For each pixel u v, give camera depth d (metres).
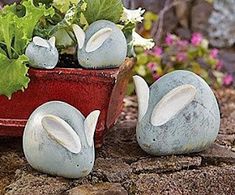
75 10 1.56
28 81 1.50
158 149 1.54
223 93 2.77
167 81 1.56
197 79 1.56
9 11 1.61
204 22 3.19
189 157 1.55
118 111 1.75
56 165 1.43
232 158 1.58
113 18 1.61
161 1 3.11
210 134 1.56
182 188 1.50
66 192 1.41
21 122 1.57
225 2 3.17
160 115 1.53
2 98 1.55
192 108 1.53
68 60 1.64
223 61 3.19
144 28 2.92
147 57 2.69
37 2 1.67
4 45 1.59
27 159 1.47
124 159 1.55
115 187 1.43
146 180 1.48
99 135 1.55
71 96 1.53
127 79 1.75
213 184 1.53
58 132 1.41
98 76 1.51
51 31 1.58
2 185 1.48
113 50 1.53
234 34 3.19
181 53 2.82
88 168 1.43
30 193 1.40
